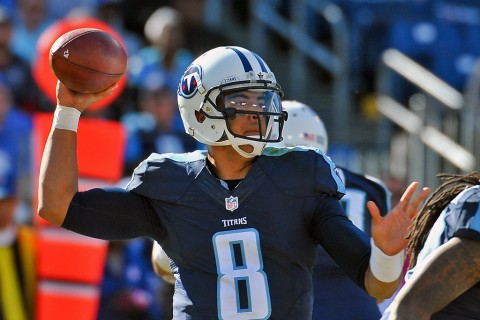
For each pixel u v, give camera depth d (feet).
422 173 105.81
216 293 38.22
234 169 39.34
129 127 87.25
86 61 39.47
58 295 74.02
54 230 74.23
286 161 39.06
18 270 73.56
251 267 38.14
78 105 39.99
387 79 113.80
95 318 74.23
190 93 40.04
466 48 130.00
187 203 38.78
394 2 128.06
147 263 80.48
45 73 85.66
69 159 39.24
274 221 38.22
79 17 100.27
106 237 39.45
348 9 126.72
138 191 39.37
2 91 80.59
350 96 121.90
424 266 34.01
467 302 34.32
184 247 38.75
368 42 125.90
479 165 102.53
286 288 38.27
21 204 78.33
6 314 73.10
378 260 34.88
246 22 122.83
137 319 79.61
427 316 33.32
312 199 38.60
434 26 128.67
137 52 104.99
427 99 108.27
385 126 111.86
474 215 33.99
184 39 107.76
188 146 89.51
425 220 37.11
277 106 39.83
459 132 104.83
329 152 114.21
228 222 38.32
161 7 111.55
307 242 38.70
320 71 122.01
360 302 51.21
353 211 55.31
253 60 39.63
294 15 120.26
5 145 79.15
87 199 39.11
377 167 108.68
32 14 97.71
